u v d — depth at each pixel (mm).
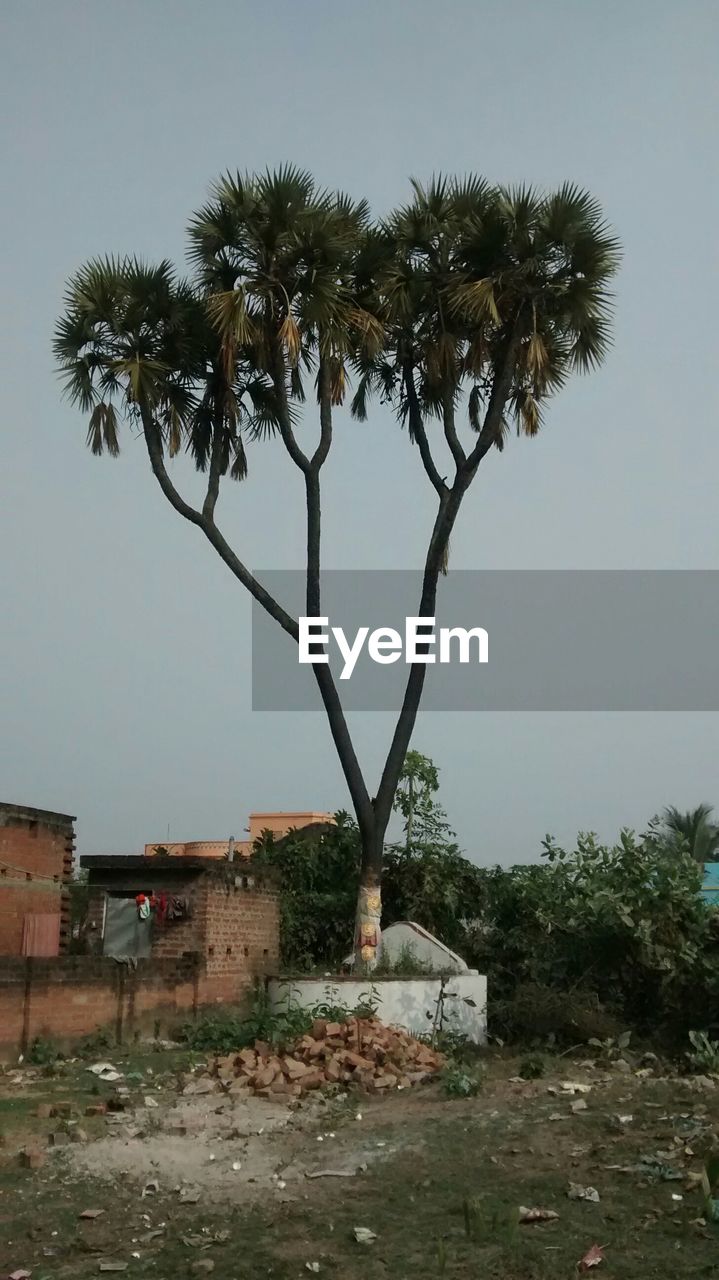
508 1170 9180
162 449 20641
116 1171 9672
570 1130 10328
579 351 21047
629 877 18344
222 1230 7926
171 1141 10734
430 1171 9281
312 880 24516
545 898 20859
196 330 20734
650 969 17578
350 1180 9188
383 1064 14227
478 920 23359
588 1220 7848
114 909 20500
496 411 20609
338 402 20609
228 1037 16484
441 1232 7730
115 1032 17141
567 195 20078
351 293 20359
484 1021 17656
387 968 18344
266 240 19828
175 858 20562
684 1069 14820
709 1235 7461
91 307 20312
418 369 21750
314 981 17016
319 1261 7230
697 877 18094
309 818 44438
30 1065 15242
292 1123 11547
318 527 20391
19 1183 9320
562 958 18797
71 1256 7570
